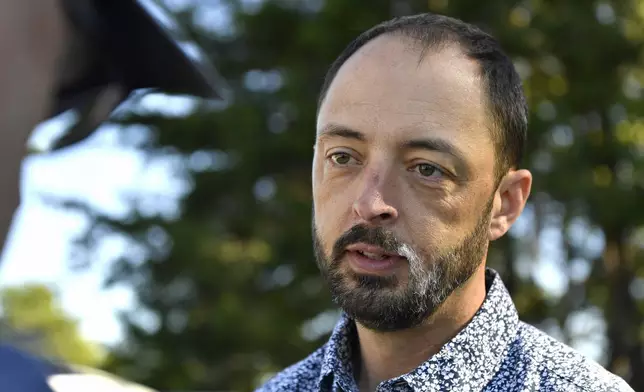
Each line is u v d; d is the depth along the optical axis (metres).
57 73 0.82
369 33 1.85
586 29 8.53
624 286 9.42
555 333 8.99
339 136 1.76
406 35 1.80
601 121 9.12
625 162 8.69
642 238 9.33
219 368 8.35
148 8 0.85
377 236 1.70
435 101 1.74
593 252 8.87
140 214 8.70
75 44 0.82
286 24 9.01
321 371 1.94
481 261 1.83
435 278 1.72
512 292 8.63
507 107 1.83
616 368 9.45
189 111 8.76
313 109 8.63
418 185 1.72
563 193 8.09
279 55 9.15
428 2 8.57
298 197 8.67
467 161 1.74
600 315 9.38
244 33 9.03
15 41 0.74
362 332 1.89
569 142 8.68
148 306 8.50
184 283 8.53
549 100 8.81
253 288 8.60
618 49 8.70
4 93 0.73
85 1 0.81
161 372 8.31
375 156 1.73
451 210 1.73
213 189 8.90
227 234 8.87
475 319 1.83
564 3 8.84
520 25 8.61
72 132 0.88
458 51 1.79
